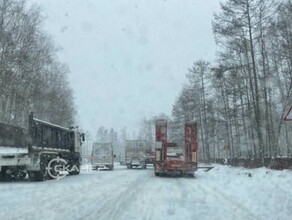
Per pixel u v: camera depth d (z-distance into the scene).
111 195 15.96
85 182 22.38
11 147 22.23
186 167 28.00
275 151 37.16
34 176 23.45
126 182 22.48
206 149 67.19
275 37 39.81
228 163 50.50
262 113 43.97
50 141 25.33
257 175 24.91
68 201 14.12
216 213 11.68
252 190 17.53
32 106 45.28
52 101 53.34
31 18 42.09
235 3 36.53
